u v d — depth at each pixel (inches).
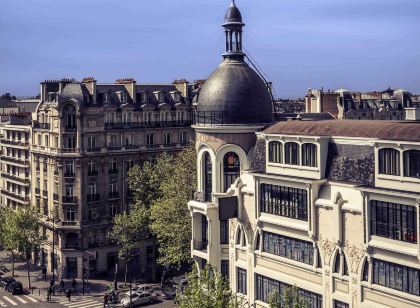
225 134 2383.1
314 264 1982.0
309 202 1964.8
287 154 2110.0
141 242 3550.7
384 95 5856.3
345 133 1946.4
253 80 2432.3
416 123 1859.0
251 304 2249.0
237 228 2324.1
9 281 3516.2
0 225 3846.0
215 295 1796.3
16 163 4426.7
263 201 2181.3
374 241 1763.0
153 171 3695.9
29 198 4286.4
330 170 1961.1
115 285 3388.3
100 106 3809.1
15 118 4768.7
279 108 5265.8
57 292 3425.2
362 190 1771.7
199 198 2492.6
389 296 1744.6
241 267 2303.2
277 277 2124.8
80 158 3720.5
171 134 4242.1
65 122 3740.2
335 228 1888.5
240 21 2487.7
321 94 4562.0
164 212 3026.6
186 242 2947.8
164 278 3469.5
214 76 2466.8
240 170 2390.5
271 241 2171.5
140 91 4178.2
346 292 1879.9
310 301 2007.9
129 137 3998.5
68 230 3732.8
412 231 1665.8
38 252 4062.5
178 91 4372.5
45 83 4067.4
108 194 3873.0
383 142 1748.3
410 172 1696.6
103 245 3816.4
